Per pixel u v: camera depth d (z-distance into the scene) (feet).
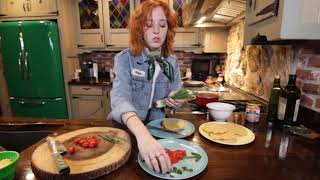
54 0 8.39
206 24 7.82
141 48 3.39
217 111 3.57
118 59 3.40
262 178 2.01
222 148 2.65
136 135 2.30
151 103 3.83
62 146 2.40
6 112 9.62
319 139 2.89
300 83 3.77
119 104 2.81
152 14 3.12
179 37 9.29
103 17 9.30
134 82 3.51
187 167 2.17
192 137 2.99
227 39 8.83
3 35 8.46
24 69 8.70
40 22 8.28
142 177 2.03
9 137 3.48
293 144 2.77
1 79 9.30
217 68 9.55
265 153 2.51
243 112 4.23
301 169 2.17
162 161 1.99
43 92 8.93
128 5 9.11
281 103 3.47
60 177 1.91
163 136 2.93
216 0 4.40
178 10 8.96
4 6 8.70
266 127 3.38
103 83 8.84
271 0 2.87
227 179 2.00
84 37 9.60
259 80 5.57
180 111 4.31
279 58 4.53
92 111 9.24
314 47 3.38
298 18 2.57
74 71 9.66
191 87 7.75
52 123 3.65
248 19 3.90
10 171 1.90
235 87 7.43
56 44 8.62
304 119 3.58
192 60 10.00
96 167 2.02
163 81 3.84
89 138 2.59
